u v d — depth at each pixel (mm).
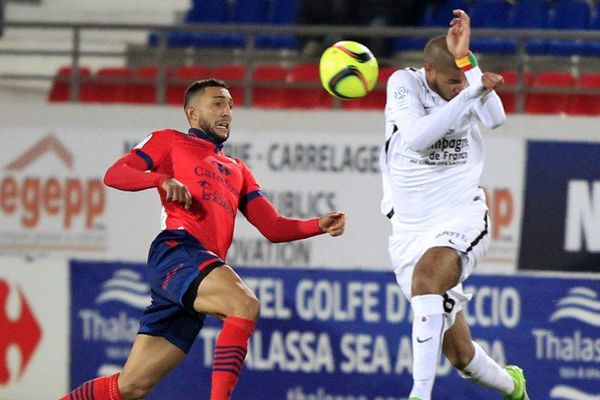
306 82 33719
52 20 45875
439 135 19188
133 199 32469
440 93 20141
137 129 32500
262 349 31656
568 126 31172
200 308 19578
